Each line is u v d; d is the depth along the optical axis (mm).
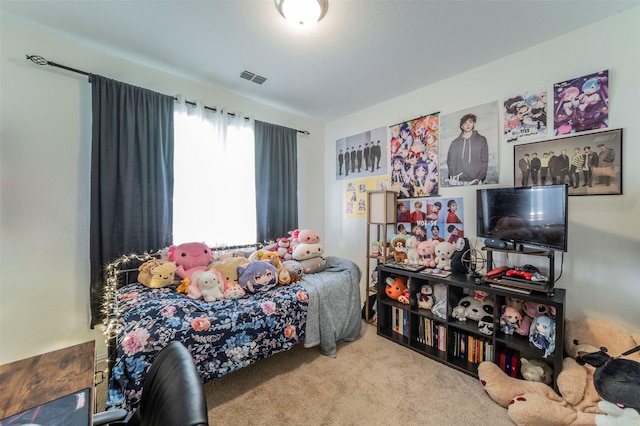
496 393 1496
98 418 754
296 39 1760
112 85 1860
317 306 2008
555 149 1761
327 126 3486
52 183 1729
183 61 2031
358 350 2117
